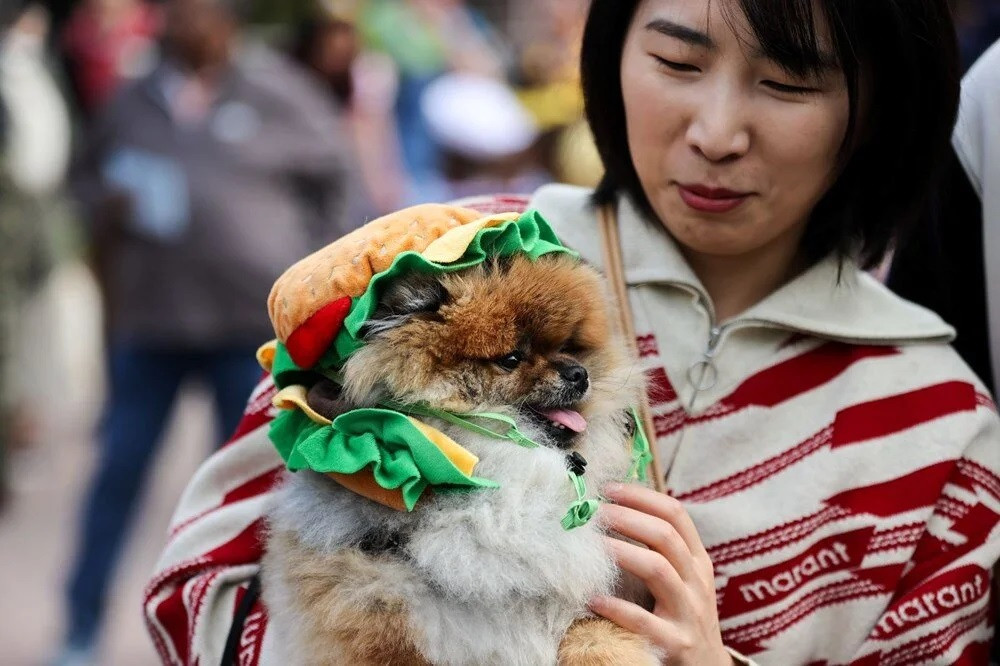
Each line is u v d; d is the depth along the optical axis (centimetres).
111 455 672
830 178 297
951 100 297
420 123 1092
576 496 260
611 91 311
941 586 288
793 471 296
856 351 306
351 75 1000
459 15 1330
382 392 255
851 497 293
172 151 684
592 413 278
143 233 679
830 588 293
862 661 288
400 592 250
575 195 327
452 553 249
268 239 686
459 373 257
